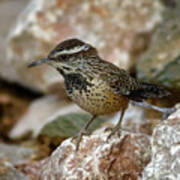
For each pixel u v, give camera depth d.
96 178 8.62
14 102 16.75
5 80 16.94
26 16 15.79
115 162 8.76
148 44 14.92
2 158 12.03
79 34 15.29
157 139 8.16
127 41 14.98
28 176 10.61
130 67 14.77
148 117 12.27
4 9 18.88
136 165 8.77
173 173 7.64
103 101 9.11
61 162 8.91
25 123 15.32
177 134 7.96
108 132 9.26
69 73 9.24
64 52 9.25
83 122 11.90
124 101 9.46
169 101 11.94
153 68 12.98
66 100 15.28
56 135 11.52
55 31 15.35
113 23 15.27
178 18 14.30
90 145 9.01
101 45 15.07
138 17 15.24
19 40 15.66
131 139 8.98
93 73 9.09
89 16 15.45
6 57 16.88
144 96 9.70
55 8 15.59
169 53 13.22
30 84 16.27
